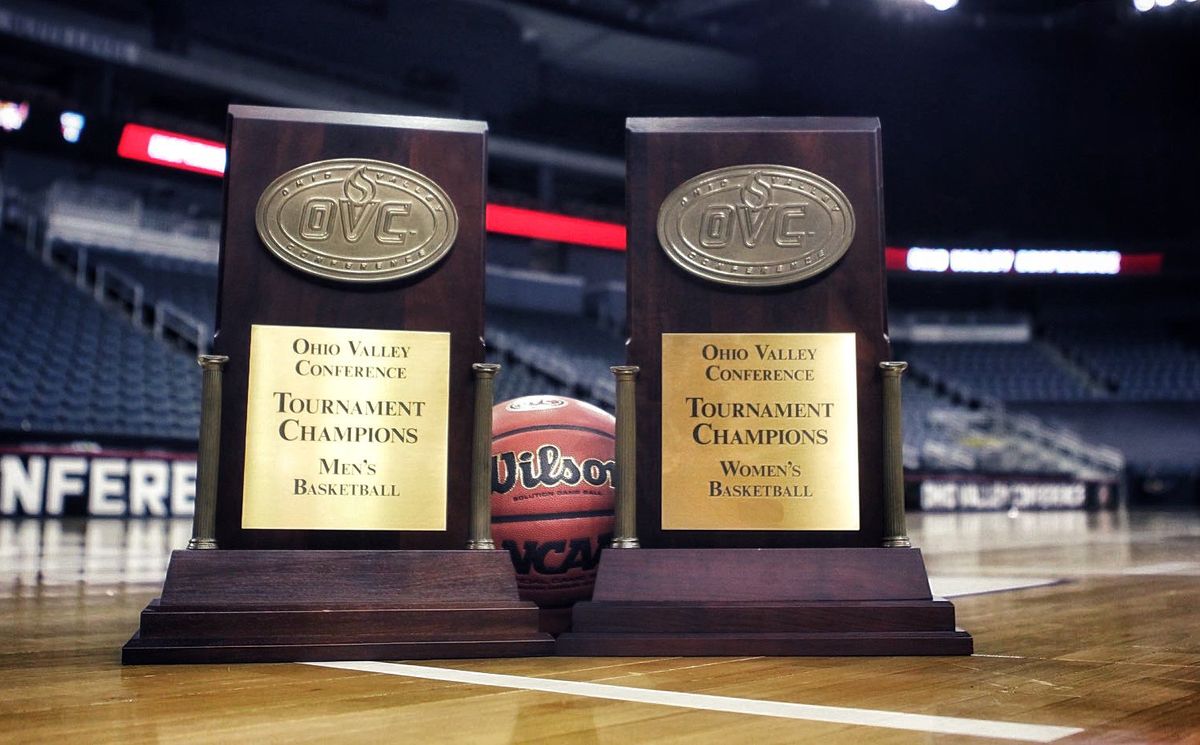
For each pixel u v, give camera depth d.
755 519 2.95
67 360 15.96
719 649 2.71
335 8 20.36
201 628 2.61
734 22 24.22
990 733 1.73
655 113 26.25
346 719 1.85
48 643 2.96
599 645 2.71
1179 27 21.86
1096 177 25.89
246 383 2.84
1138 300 29.20
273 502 2.81
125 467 13.13
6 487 12.33
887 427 2.96
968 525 14.55
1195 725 1.80
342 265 2.88
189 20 19.81
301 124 2.94
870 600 2.82
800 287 3.03
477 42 22.06
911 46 23.31
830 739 1.68
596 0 22.67
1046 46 23.11
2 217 19.31
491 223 18.38
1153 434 25.55
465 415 2.92
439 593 2.76
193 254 21.17
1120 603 4.16
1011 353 28.62
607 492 3.20
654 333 3.01
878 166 3.07
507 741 1.66
